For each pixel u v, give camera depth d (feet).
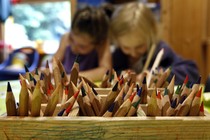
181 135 1.22
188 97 1.30
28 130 1.22
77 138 1.22
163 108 1.30
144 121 1.21
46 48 9.05
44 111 1.30
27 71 1.68
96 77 3.56
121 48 4.14
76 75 1.66
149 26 3.86
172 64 3.50
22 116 1.25
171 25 6.68
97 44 4.44
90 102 1.35
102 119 1.22
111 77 1.98
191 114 1.28
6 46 9.09
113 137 1.22
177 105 1.31
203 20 6.63
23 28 9.48
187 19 6.66
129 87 1.48
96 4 6.75
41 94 1.30
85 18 4.19
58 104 1.37
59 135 1.22
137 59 4.02
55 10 9.20
